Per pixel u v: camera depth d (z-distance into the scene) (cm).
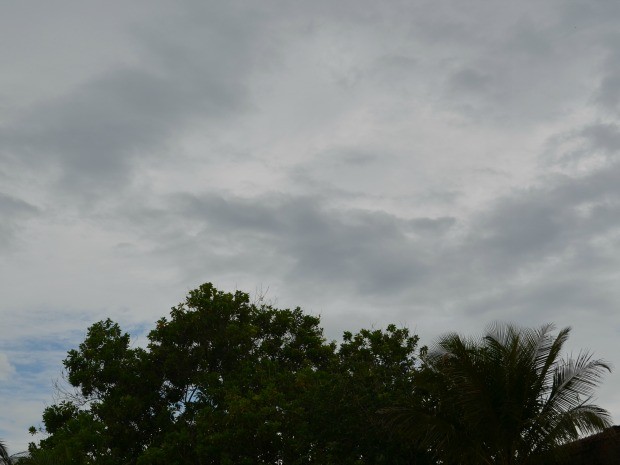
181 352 2769
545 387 1747
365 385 2138
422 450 1972
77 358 2784
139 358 2795
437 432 1777
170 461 2373
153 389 2747
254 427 2253
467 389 1742
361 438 2008
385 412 1845
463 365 1759
